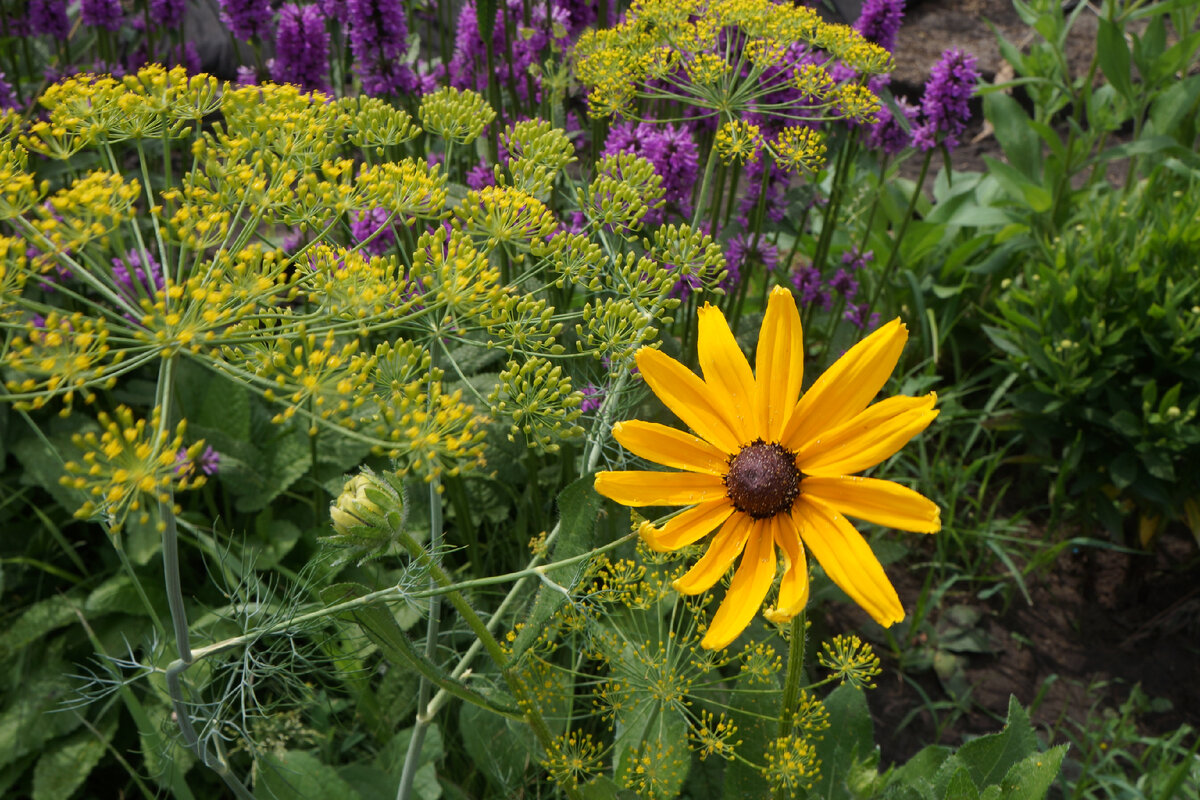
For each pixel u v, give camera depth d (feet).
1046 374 10.62
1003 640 9.93
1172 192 12.48
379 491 3.83
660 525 4.79
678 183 7.37
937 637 9.82
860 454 3.45
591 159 8.65
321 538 3.91
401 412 3.64
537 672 4.91
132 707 5.83
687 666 5.48
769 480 3.50
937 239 11.84
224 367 3.48
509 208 4.35
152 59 10.89
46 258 3.34
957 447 11.68
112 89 4.10
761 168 8.61
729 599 3.48
